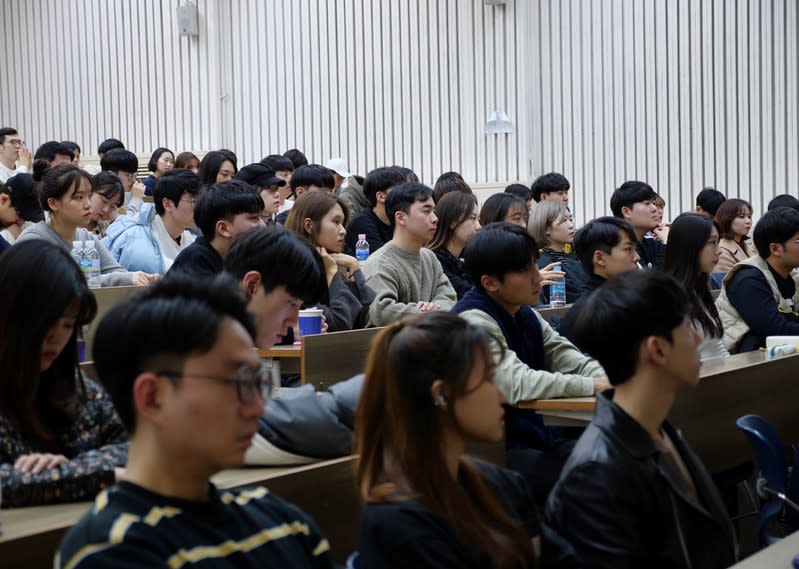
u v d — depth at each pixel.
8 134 8.34
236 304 1.57
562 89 9.17
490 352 1.85
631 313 2.10
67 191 4.71
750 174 8.48
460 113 9.57
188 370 1.48
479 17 9.45
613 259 4.20
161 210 5.75
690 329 2.14
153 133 10.96
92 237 5.22
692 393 3.56
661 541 2.05
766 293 4.87
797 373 4.15
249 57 10.50
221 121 10.59
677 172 8.73
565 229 6.02
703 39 8.62
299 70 10.27
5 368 2.10
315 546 1.69
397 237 4.74
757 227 5.02
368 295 4.45
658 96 8.79
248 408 1.51
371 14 9.94
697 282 4.43
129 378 1.50
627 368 2.13
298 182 6.71
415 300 4.71
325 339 3.66
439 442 1.82
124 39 11.08
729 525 2.24
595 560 2.00
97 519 1.45
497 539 1.80
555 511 2.07
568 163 9.16
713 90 8.59
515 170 9.34
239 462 1.52
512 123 9.33
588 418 3.33
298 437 2.33
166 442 1.49
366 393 1.88
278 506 1.68
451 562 1.75
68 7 11.41
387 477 1.83
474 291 3.52
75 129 11.45
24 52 11.73
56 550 1.79
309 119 10.24
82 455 2.10
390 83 9.87
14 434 2.13
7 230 5.43
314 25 10.20
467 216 5.21
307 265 2.73
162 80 10.88
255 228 2.81
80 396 2.27
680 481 2.12
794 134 8.34
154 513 1.47
